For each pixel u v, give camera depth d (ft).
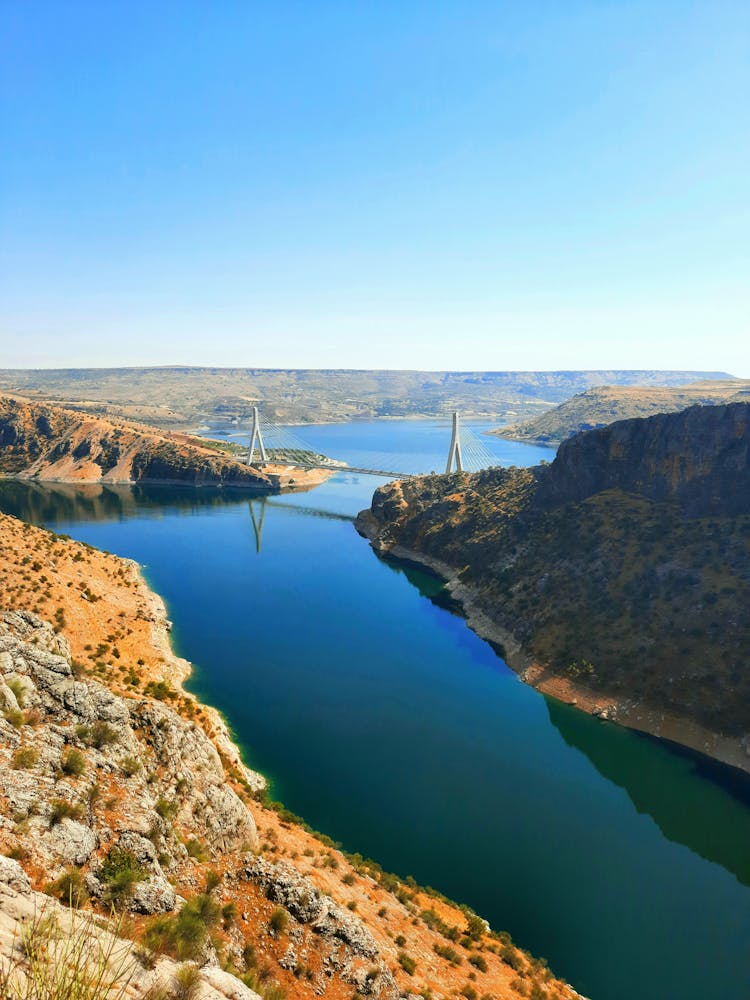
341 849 149.89
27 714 88.99
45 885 62.80
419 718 252.42
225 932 80.18
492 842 177.27
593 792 206.18
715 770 221.05
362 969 87.10
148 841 81.25
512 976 115.65
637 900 157.79
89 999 32.76
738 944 144.97
